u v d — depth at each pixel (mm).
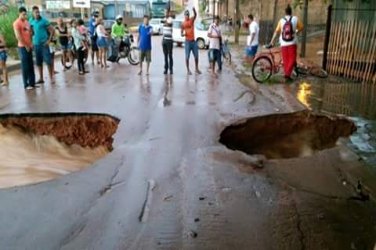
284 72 12867
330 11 13477
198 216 4383
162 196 4863
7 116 8469
